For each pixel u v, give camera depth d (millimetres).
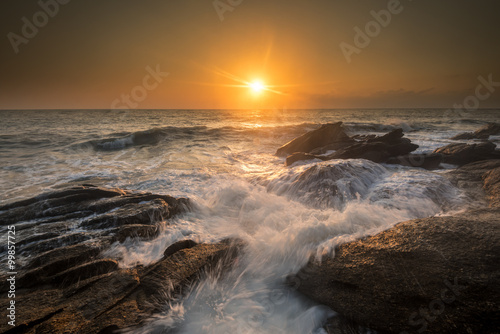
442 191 5137
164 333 2416
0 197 5965
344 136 12500
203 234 4215
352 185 5434
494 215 3436
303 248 3482
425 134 19516
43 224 4270
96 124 31672
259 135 19078
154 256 3672
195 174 8086
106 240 3873
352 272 2916
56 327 2311
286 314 2697
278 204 5270
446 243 2908
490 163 6828
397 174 6164
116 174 8109
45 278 3037
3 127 26109
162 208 4809
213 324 2541
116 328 2369
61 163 9914
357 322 2545
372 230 3621
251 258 3490
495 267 2477
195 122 36688
